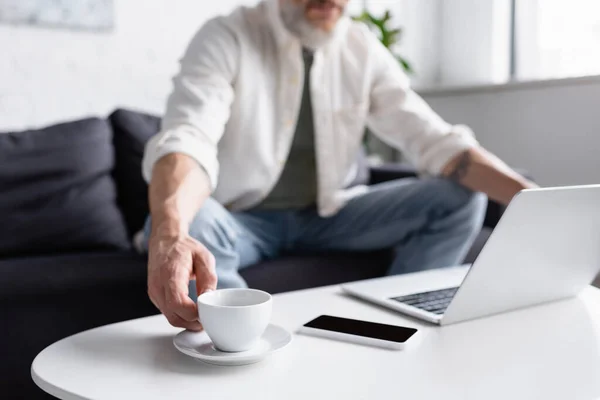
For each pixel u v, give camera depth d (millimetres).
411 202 1496
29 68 2164
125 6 2352
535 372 664
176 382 632
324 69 1523
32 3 2123
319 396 596
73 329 1237
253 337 693
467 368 674
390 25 2908
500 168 1402
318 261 1484
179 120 1209
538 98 2213
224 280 1160
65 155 1701
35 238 1590
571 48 2398
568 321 858
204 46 1400
